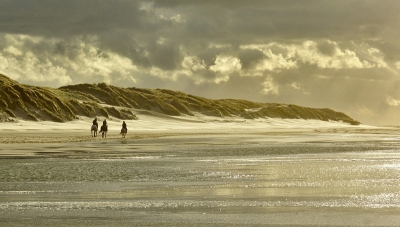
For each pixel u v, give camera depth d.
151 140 71.25
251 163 36.88
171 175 29.45
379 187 23.89
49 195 22.03
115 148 53.97
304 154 45.97
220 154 45.91
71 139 72.19
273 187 24.16
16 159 40.53
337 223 16.17
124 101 186.75
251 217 17.14
